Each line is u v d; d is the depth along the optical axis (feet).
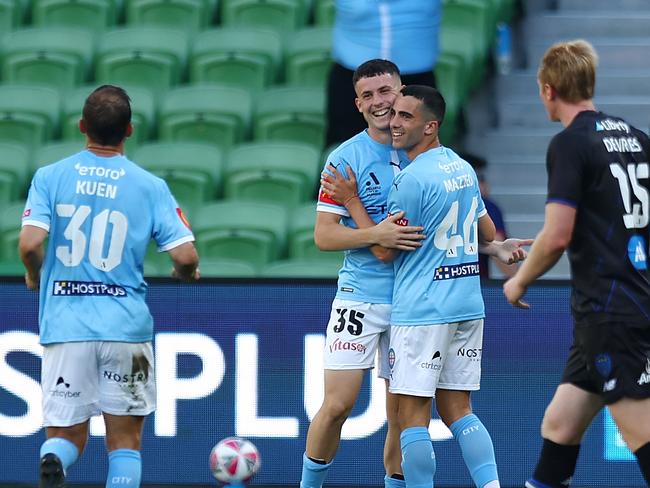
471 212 67.77
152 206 65.98
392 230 66.03
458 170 67.41
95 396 65.51
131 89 121.70
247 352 78.59
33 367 78.64
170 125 119.96
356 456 78.43
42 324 65.21
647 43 130.41
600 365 58.08
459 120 121.90
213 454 70.59
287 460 78.64
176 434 78.84
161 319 78.79
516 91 128.98
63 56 128.98
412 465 66.69
